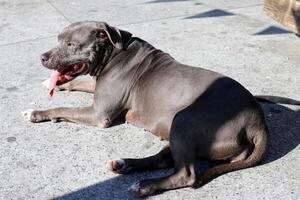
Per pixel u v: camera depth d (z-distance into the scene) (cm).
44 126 206
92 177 179
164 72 193
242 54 268
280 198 171
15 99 226
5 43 286
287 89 232
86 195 172
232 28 303
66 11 337
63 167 184
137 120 199
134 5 349
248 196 171
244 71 249
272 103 218
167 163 182
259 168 182
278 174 180
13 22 318
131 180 178
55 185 176
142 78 197
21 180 178
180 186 172
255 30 300
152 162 180
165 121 188
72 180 178
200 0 359
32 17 326
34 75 248
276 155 188
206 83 184
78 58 199
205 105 176
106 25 197
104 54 201
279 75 245
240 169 180
